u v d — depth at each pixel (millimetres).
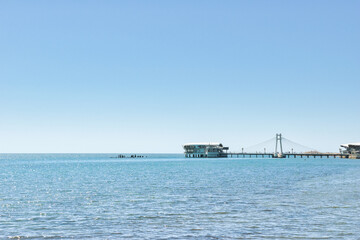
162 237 23250
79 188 52844
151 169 110812
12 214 31109
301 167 123812
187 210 32625
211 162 185000
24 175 85688
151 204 36219
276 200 38625
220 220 28219
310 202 36969
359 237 23031
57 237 23391
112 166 139000
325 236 23266
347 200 38312
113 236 23578
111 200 39312
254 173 87875
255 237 23125
